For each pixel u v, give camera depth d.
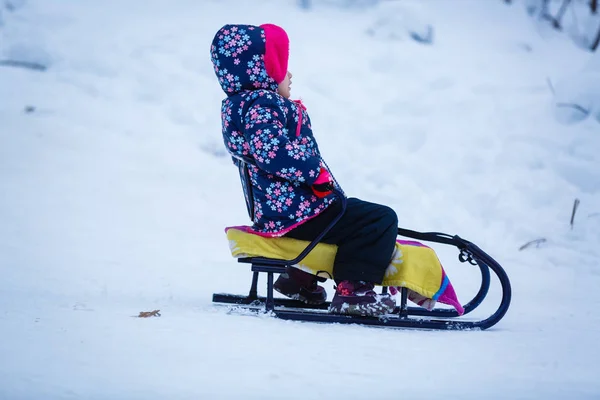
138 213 20.33
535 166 24.39
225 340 8.61
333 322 10.54
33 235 17.58
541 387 7.37
